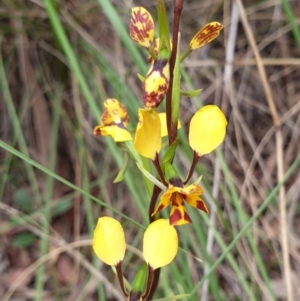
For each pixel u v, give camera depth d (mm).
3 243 273
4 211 279
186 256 218
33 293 261
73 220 281
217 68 281
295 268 256
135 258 266
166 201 103
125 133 127
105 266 264
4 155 291
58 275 266
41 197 280
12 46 279
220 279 256
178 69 102
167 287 193
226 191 253
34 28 274
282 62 245
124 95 237
